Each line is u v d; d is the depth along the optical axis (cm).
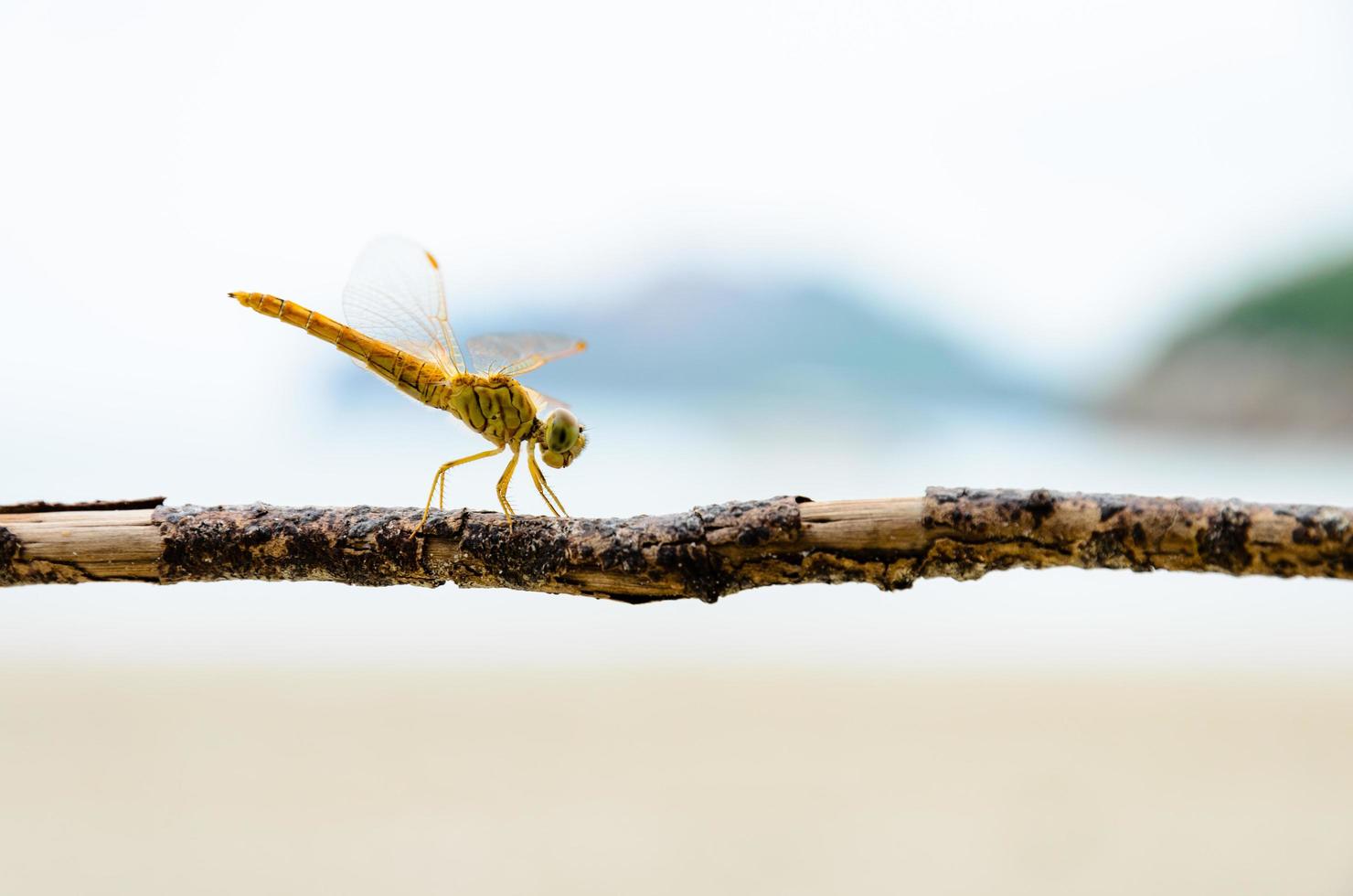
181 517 23
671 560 23
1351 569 22
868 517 23
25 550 23
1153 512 22
